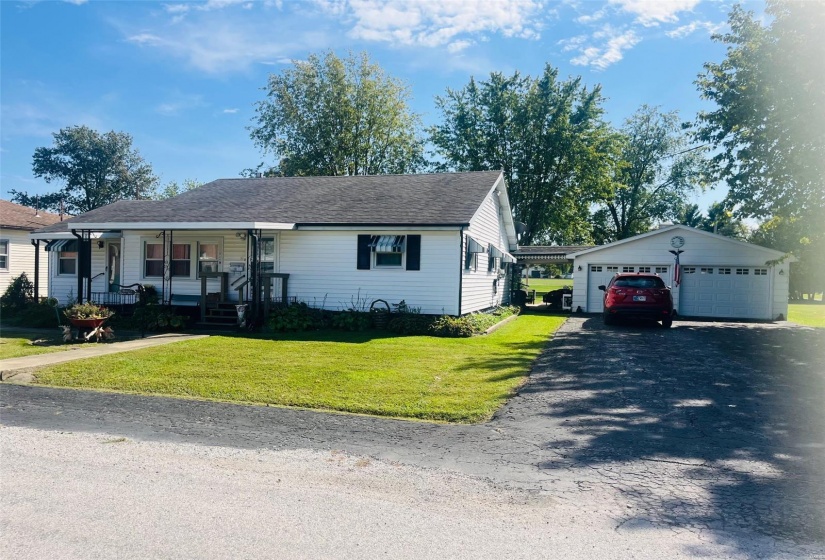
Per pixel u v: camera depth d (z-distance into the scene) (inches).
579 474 198.8
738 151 765.9
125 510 164.9
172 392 328.2
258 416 277.4
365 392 322.3
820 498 177.3
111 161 2105.1
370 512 165.2
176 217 697.0
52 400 307.7
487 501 174.4
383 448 228.2
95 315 539.5
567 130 1492.4
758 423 265.9
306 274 694.5
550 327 711.7
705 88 802.8
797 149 692.1
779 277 868.0
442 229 636.7
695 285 904.3
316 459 213.6
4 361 414.3
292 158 1668.3
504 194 904.3
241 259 728.3
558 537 150.1
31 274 1051.3
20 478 190.4
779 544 146.5
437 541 147.2
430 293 657.0
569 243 1750.7
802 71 662.5
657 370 400.2
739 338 595.5
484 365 413.4
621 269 940.0
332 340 541.6
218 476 194.1
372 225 647.8
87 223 661.3
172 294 746.2
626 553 141.4
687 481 192.1
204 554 139.1
